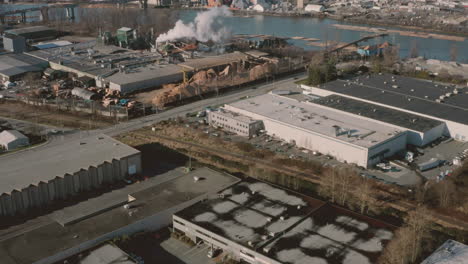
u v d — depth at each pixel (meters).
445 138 127.12
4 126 136.50
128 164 107.00
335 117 129.88
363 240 76.94
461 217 89.94
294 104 140.75
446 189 94.06
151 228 86.62
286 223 81.81
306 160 114.50
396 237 77.25
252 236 78.31
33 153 108.50
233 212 85.56
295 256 73.19
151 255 80.31
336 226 80.88
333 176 96.12
